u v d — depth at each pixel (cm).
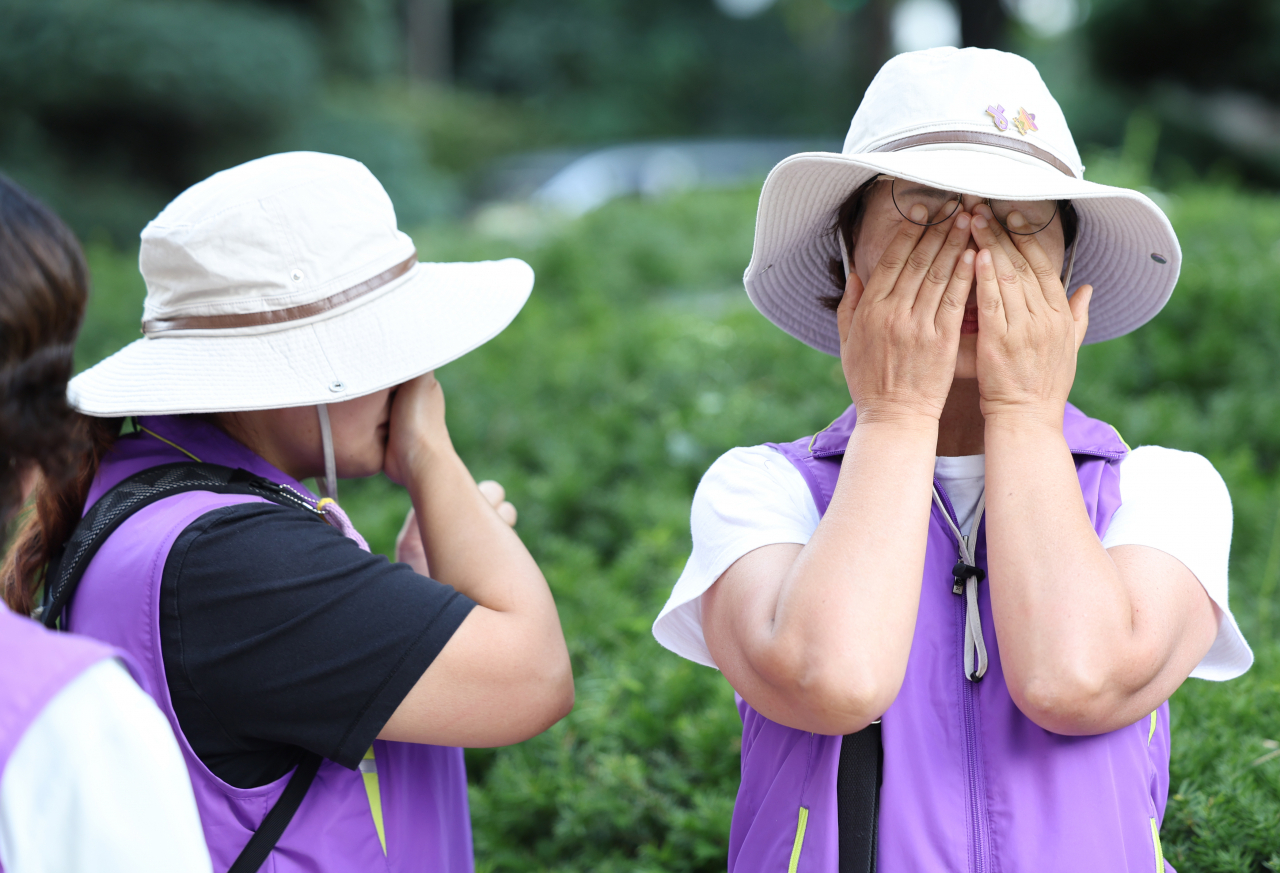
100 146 2214
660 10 4428
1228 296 731
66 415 192
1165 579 224
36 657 169
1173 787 335
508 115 3900
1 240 178
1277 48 2605
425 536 268
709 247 1209
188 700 225
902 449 227
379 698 228
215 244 247
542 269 1122
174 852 174
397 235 272
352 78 2931
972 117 234
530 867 387
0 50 2059
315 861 233
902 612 214
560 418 745
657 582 521
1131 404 657
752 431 675
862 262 249
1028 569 217
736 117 4362
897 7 4444
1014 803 218
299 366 248
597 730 415
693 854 374
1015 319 228
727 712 402
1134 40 2750
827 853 223
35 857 166
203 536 227
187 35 2170
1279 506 517
